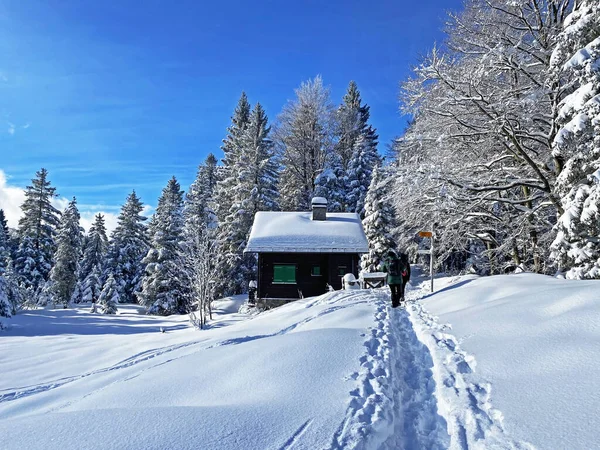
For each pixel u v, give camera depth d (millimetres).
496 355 4781
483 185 16188
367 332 6926
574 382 3582
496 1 16188
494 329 5910
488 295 9453
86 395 5383
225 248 33156
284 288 22281
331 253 21938
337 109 43938
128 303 46188
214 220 36438
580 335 4676
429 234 13758
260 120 37688
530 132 15078
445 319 7531
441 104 15406
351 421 3367
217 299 31953
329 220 25172
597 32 10438
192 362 6129
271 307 22109
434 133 16781
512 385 3873
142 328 21828
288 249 21672
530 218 16812
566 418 3049
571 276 10852
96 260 52281
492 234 21656
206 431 3209
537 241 17484
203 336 9641
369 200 30859
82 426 3404
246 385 4664
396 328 7852
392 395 4180
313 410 3650
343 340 6289
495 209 19750
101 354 8945
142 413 3660
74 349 9945
